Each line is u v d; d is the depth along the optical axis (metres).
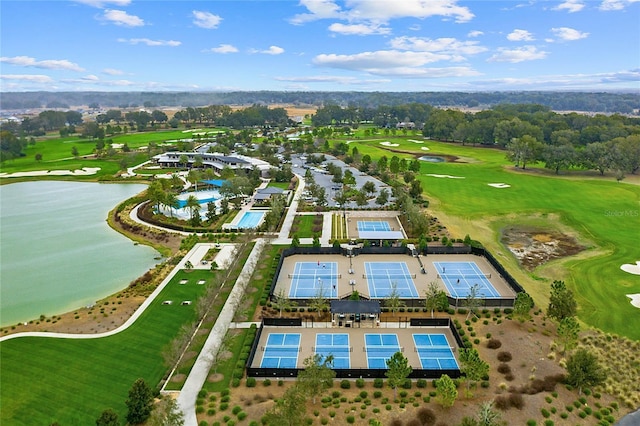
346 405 50.00
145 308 73.00
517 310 65.56
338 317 69.56
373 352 62.00
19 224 124.25
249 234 103.06
